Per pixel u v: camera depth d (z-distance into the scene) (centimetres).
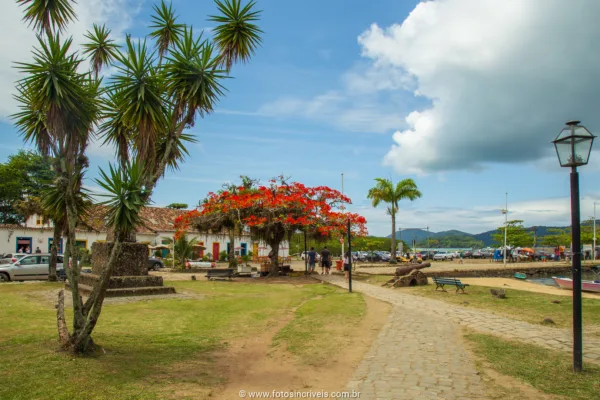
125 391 504
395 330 893
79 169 664
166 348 729
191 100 693
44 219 1903
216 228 2448
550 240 6525
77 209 692
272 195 2227
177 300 1305
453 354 693
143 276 1455
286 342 800
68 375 537
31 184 4009
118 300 1271
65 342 653
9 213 4047
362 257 5041
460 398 498
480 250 6619
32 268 2122
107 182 586
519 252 5609
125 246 1455
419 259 4838
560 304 1198
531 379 558
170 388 532
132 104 629
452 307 1203
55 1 695
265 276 2395
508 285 2205
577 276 597
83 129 628
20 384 500
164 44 820
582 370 588
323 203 2312
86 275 1480
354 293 1558
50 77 573
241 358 701
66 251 659
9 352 633
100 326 882
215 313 1109
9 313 1000
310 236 2422
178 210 4988
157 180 678
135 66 628
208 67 700
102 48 794
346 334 859
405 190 4184
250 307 1221
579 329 589
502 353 687
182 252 3209
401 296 1470
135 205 587
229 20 785
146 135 636
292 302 1343
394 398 502
